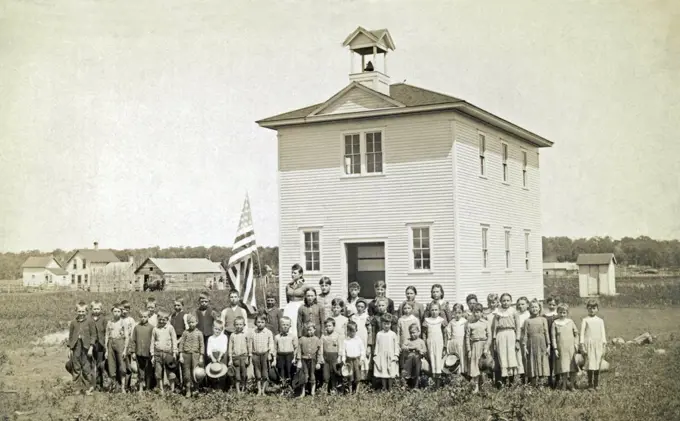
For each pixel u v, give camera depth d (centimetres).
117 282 4978
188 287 5347
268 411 1323
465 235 2269
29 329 3089
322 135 2436
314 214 2428
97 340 1595
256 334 1455
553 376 1431
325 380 1427
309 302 1501
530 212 2916
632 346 2069
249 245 2453
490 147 2548
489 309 1478
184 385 1491
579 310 3002
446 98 2295
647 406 1308
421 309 1524
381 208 2328
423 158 2280
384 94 2342
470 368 1385
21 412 1504
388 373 1410
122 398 1485
